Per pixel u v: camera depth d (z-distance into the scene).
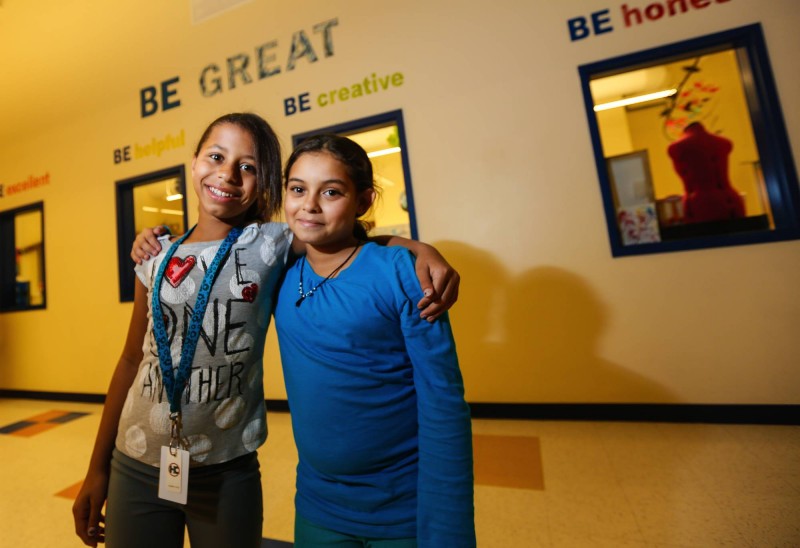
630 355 1.99
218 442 0.65
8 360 3.60
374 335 0.57
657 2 1.97
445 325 0.57
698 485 1.36
